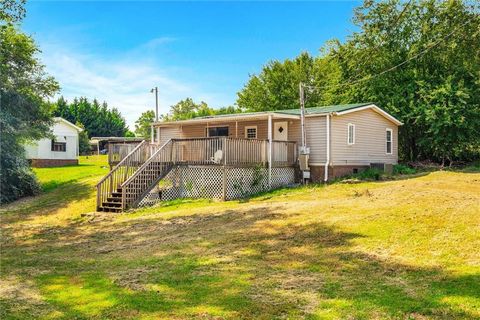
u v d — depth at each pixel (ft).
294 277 22.53
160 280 23.04
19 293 21.94
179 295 20.42
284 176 64.54
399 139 95.30
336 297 19.24
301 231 31.91
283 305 18.54
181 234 35.83
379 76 92.79
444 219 30.42
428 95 83.61
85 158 160.76
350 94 96.48
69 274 25.49
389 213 33.73
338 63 102.89
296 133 69.51
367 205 38.37
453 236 26.81
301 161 64.13
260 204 46.91
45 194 74.38
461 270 21.54
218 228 36.50
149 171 56.85
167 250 30.42
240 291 20.65
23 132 72.49
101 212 53.42
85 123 267.39
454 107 81.10
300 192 55.06
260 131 74.18
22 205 65.87
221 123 78.64
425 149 90.74
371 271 22.72
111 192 56.54
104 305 19.44
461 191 45.44
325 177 66.33
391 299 18.48
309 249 27.58
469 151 91.09
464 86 84.23
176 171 59.67
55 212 57.41
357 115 73.00
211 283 22.11
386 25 96.78
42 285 23.31
